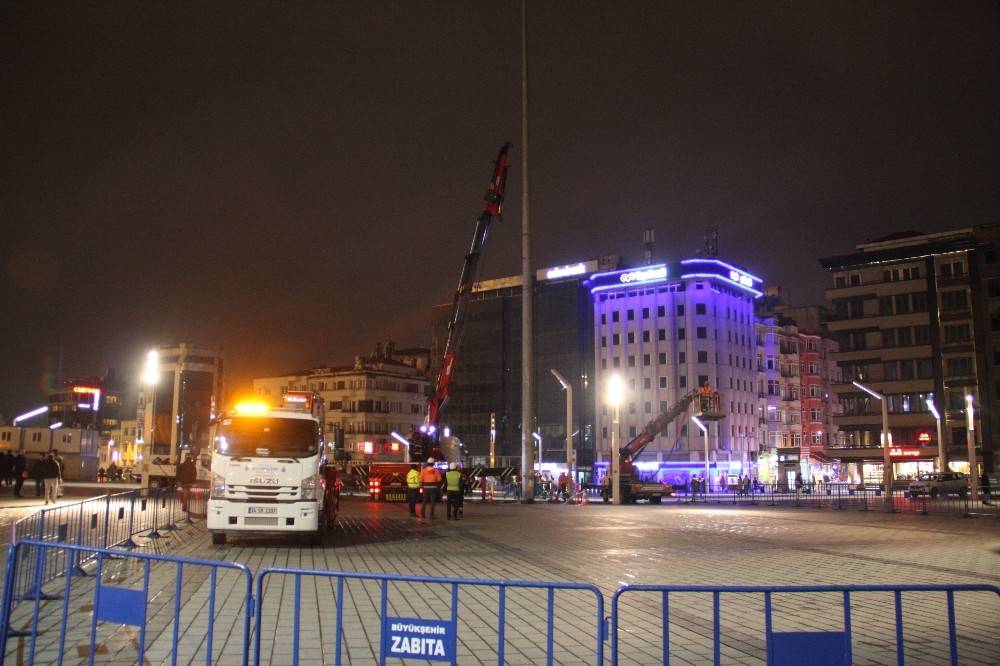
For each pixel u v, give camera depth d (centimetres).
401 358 14762
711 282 10769
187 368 12244
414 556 1686
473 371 12662
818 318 12988
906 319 8750
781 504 4662
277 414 1812
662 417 5975
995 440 8100
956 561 1667
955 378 8394
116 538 1797
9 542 955
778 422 11575
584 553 1769
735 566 1561
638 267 11062
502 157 4750
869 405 8800
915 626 1002
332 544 1938
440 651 568
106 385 17788
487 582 572
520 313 12406
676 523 2783
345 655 805
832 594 1250
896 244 9206
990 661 823
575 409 11494
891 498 4172
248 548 1812
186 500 2730
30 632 853
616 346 11256
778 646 548
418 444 4656
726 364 10700
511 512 3481
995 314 8306
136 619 641
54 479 3036
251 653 796
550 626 569
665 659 561
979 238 8450
